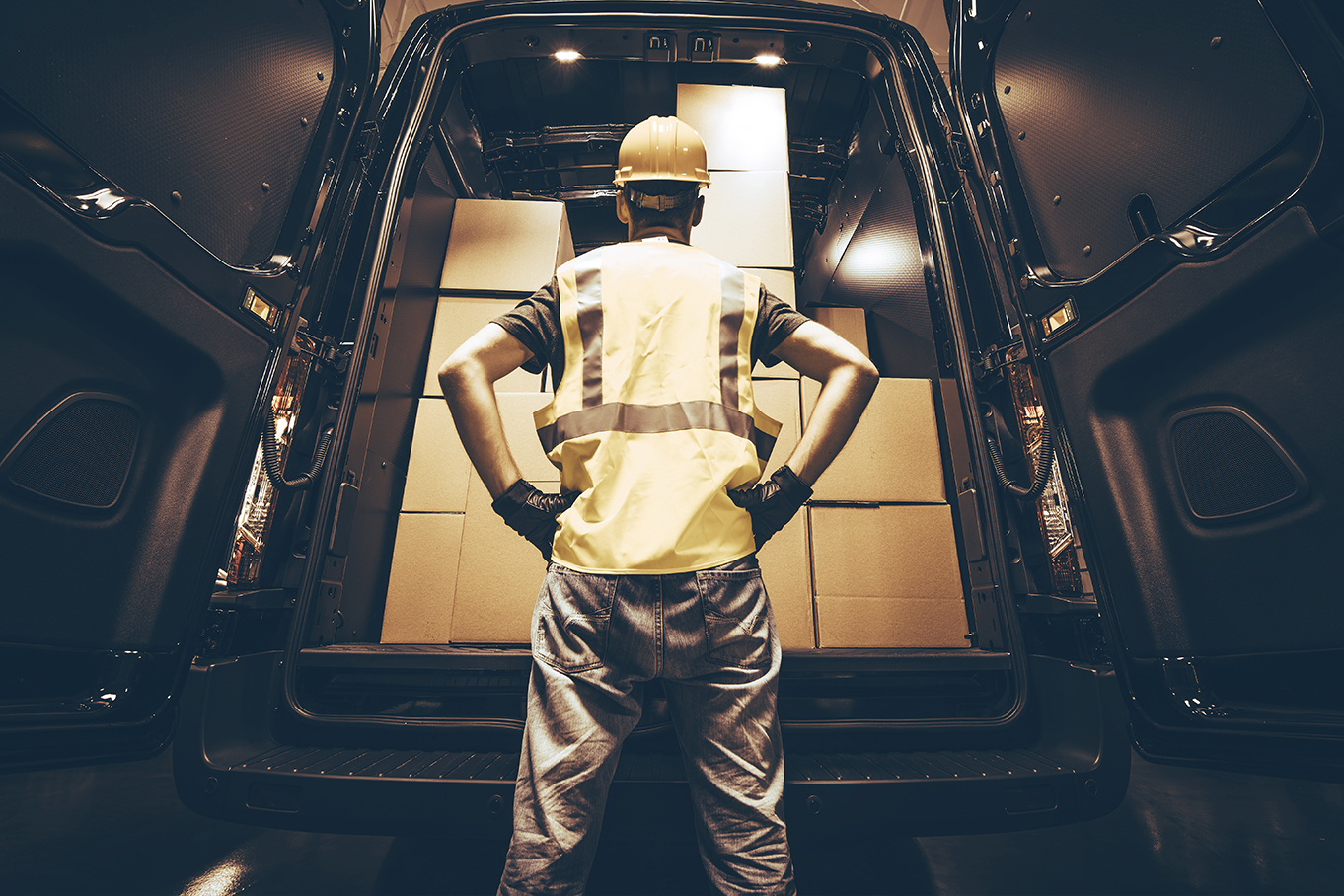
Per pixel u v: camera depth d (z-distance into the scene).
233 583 1.22
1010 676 1.33
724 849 0.73
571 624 0.78
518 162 2.72
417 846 1.49
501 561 1.56
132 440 1.08
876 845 1.53
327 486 1.46
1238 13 0.93
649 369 0.88
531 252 2.08
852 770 1.13
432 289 2.03
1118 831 1.63
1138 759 2.30
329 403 1.53
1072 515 1.25
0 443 0.87
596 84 2.45
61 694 0.96
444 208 2.16
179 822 1.61
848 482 1.63
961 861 1.44
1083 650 1.21
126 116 1.03
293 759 1.15
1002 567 1.41
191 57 1.16
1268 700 0.94
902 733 1.24
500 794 1.05
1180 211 1.05
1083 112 1.27
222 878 1.31
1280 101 0.88
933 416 1.70
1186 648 1.06
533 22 2.02
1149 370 1.13
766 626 0.83
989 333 1.57
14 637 0.90
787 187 2.05
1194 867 1.41
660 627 0.77
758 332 0.99
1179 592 1.07
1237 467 0.99
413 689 1.30
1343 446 0.84
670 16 2.01
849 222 2.63
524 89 2.47
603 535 0.79
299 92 1.48
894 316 2.12
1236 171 0.95
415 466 1.72
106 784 1.90
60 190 0.89
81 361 0.97
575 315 0.92
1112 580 1.16
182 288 1.10
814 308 2.27
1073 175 1.31
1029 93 1.44
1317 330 0.86
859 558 1.58
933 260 1.77
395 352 1.77
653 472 0.82
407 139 1.85
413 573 1.63
